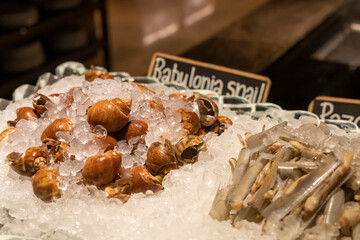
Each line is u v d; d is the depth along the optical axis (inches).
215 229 15.5
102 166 16.8
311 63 41.4
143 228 16.1
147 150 18.8
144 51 79.0
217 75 28.9
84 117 19.5
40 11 59.0
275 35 43.7
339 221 14.4
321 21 47.4
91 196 17.2
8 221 17.8
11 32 53.0
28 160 18.2
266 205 15.6
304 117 20.3
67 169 17.3
